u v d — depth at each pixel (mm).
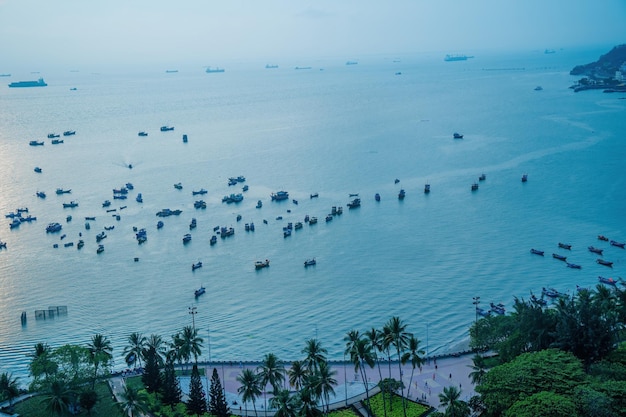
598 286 187000
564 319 154000
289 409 128750
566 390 130500
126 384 171750
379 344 159750
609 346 153000
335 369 181875
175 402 159125
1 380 162250
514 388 134125
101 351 167250
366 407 156875
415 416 150250
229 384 174250
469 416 145250
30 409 159625
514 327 178375
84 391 156750
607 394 126875
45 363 158875
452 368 178000
